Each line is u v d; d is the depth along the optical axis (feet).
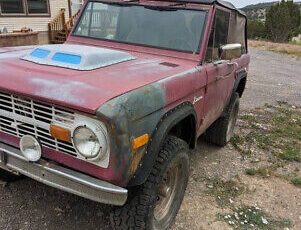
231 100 16.12
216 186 13.12
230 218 11.18
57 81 7.46
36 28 48.78
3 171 11.00
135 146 7.13
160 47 11.59
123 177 7.06
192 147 10.91
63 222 10.12
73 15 54.90
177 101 9.06
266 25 121.60
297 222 11.46
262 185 13.64
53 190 11.64
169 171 9.41
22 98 7.55
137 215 8.22
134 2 12.48
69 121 7.02
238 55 12.01
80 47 9.86
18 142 8.14
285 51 78.54
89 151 6.84
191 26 11.47
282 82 39.19
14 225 9.78
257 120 22.25
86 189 7.12
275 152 16.99
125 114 6.78
